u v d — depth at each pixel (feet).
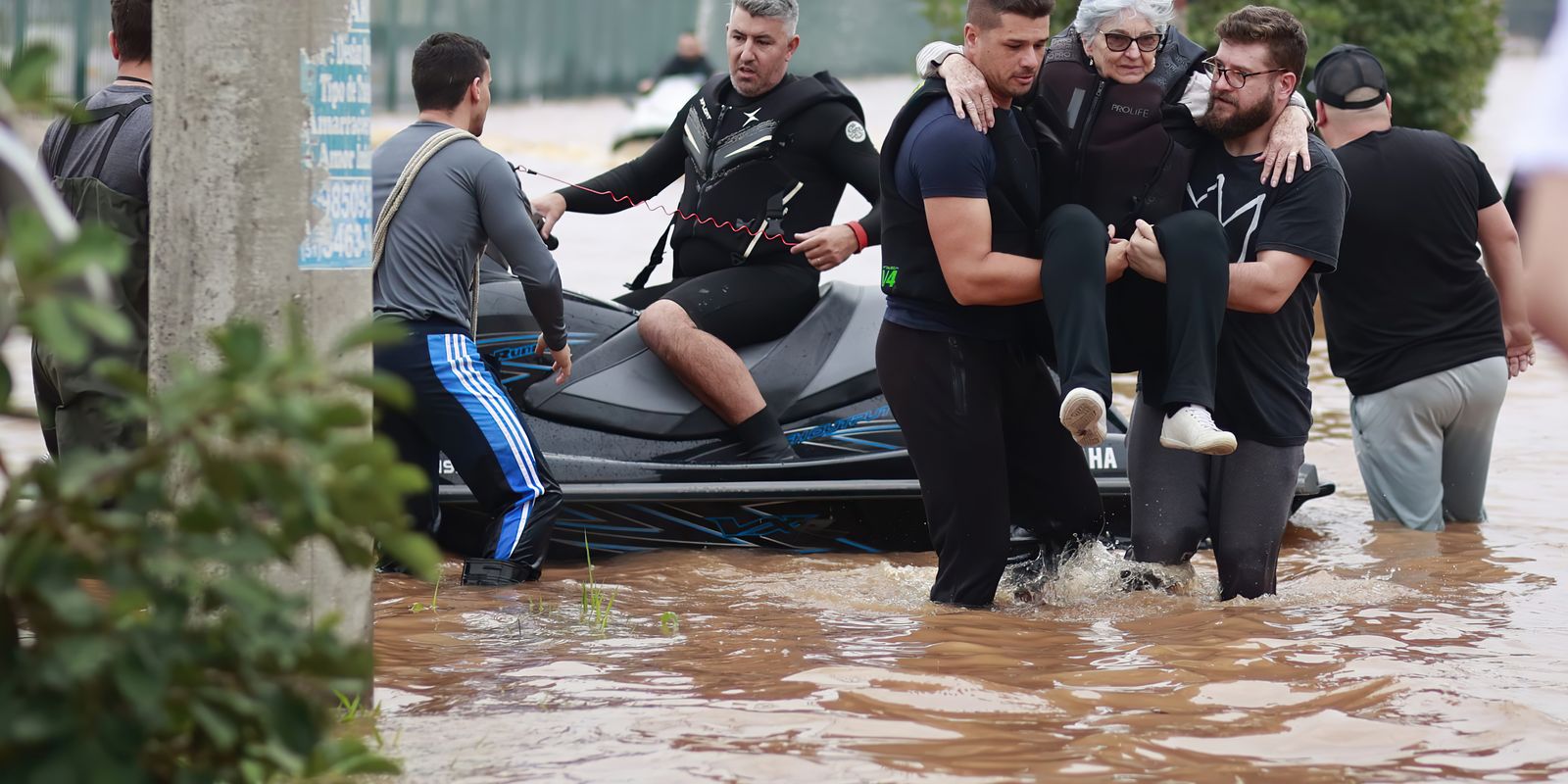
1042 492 58.29
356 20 39.55
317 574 39.27
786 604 56.29
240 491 22.77
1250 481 56.34
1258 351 55.36
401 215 59.72
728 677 44.78
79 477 22.22
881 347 56.13
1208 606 55.77
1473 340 71.51
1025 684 44.34
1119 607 55.83
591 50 396.78
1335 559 65.82
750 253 71.41
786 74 72.95
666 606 55.77
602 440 68.39
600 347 69.82
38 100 23.24
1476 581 60.75
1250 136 54.85
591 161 262.47
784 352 71.61
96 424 56.59
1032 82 52.90
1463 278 71.61
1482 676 45.52
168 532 23.75
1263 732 39.52
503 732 38.91
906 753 37.63
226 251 38.50
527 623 52.03
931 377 54.44
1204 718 40.83
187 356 38.63
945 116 52.13
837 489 66.33
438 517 63.16
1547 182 13.29
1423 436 72.08
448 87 62.18
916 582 60.54
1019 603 57.21
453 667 45.73
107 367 22.52
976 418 54.39
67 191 57.21
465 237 60.18
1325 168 54.03
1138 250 52.54
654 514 66.49
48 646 22.75
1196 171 55.31
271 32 38.42
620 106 381.60
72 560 22.36
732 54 72.02
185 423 22.17
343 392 39.27
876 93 374.63
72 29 278.46
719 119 72.64
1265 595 56.85
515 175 61.62
